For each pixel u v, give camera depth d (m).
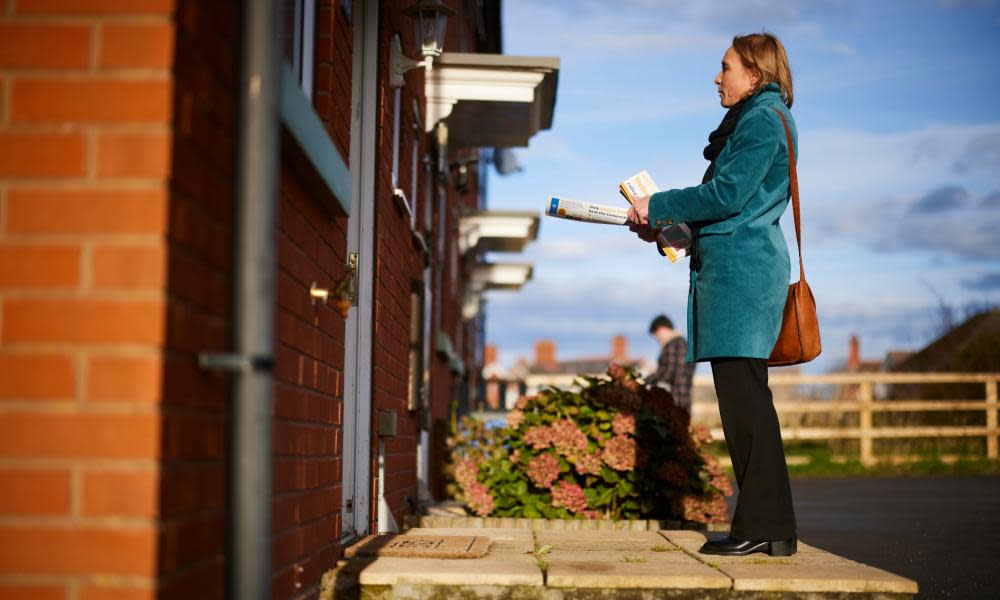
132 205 1.97
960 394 16.58
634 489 6.10
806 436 15.39
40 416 1.93
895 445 16.05
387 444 5.43
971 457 15.17
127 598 1.90
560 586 3.41
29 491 1.92
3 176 1.97
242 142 2.14
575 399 6.30
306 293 3.24
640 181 4.18
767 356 3.77
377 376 4.98
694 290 3.97
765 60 4.06
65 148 1.98
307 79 3.53
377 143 5.04
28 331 1.95
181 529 2.05
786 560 3.76
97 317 1.95
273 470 2.77
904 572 5.08
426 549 3.98
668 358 11.27
